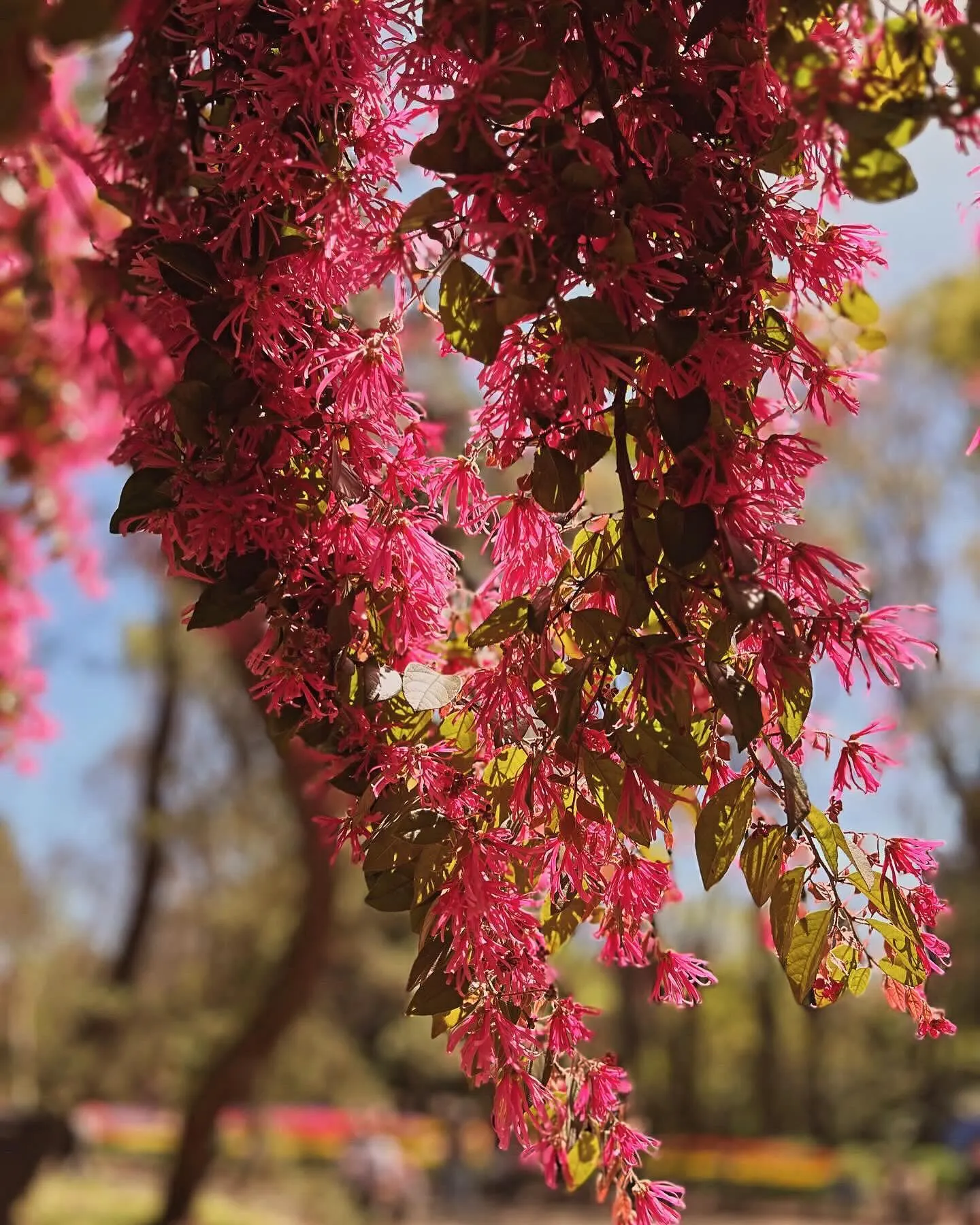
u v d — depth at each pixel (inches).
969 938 389.7
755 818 25.6
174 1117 354.3
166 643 232.7
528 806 24.2
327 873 165.0
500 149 23.4
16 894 490.3
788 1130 512.7
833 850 24.0
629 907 25.6
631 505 24.1
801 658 23.3
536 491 25.2
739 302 24.7
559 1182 27.7
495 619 25.2
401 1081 516.4
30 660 89.6
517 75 23.3
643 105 25.5
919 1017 24.4
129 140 26.3
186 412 25.2
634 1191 26.4
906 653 24.0
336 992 490.0
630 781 24.0
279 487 25.8
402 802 25.1
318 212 25.5
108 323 27.1
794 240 25.1
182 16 26.2
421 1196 331.9
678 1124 510.6
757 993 508.4
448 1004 24.6
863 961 24.8
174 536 26.0
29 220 36.6
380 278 24.7
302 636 26.0
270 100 25.4
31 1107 324.5
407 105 24.6
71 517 81.7
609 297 24.0
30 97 22.0
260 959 409.7
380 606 26.2
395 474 26.2
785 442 24.7
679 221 24.6
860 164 22.1
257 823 355.3
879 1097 501.7
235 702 317.7
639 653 23.7
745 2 24.8
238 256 26.3
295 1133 390.0
